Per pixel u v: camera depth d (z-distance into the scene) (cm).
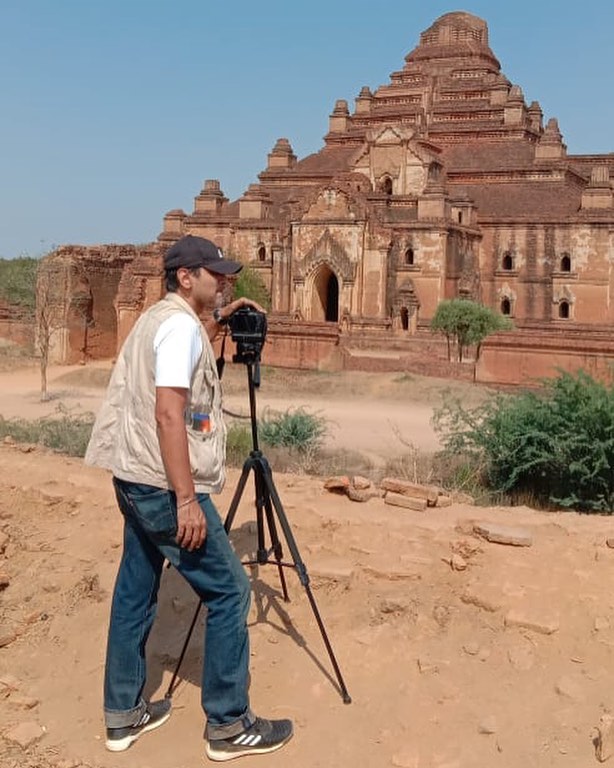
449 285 5209
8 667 659
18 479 988
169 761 552
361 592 718
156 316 547
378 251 5219
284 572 747
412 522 814
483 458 1677
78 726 588
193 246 562
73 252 4453
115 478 555
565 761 538
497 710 589
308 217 5384
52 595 750
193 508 526
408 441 2184
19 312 4706
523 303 5422
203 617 693
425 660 634
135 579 568
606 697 593
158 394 525
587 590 694
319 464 1725
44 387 3206
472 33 6956
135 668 568
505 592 695
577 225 5228
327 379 3350
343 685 604
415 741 562
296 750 560
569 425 1529
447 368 3447
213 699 552
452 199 5391
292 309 5481
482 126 6169
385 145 5731
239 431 1878
